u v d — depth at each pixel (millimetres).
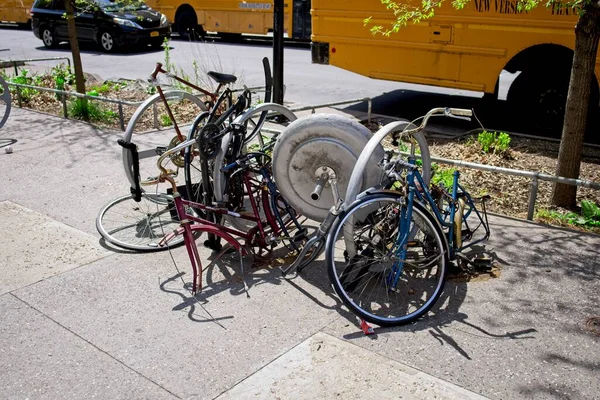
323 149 5039
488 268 5098
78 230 5914
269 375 3828
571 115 6258
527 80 9742
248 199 5637
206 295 4770
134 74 15281
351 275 4711
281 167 5242
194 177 7223
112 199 6703
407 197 4559
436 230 4559
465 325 4352
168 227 5977
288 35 19484
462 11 9570
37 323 4398
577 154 6344
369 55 10656
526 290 4805
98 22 19000
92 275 5066
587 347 4086
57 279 5000
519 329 4297
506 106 10125
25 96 12000
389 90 13320
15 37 23969
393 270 4746
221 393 3680
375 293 4773
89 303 4660
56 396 3662
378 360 3955
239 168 5320
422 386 3701
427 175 5359
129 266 5219
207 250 5527
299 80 14398
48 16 20172
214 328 4328
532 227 5969
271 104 5688
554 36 8992
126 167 5922
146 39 19047
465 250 5473
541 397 3615
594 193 7121
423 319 4430
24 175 7492
